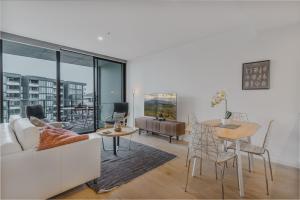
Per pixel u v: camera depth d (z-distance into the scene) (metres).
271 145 3.01
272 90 3.00
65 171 1.88
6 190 1.54
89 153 2.07
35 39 3.85
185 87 4.34
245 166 2.80
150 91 5.31
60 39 3.87
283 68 2.89
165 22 3.00
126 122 5.74
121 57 5.67
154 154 3.33
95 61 5.29
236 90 3.42
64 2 2.35
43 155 1.73
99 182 2.27
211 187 2.18
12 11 2.59
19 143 1.79
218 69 3.69
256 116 3.17
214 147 1.95
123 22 3.00
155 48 4.64
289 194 2.02
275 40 2.97
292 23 2.80
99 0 2.31
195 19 2.88
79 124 5.39
